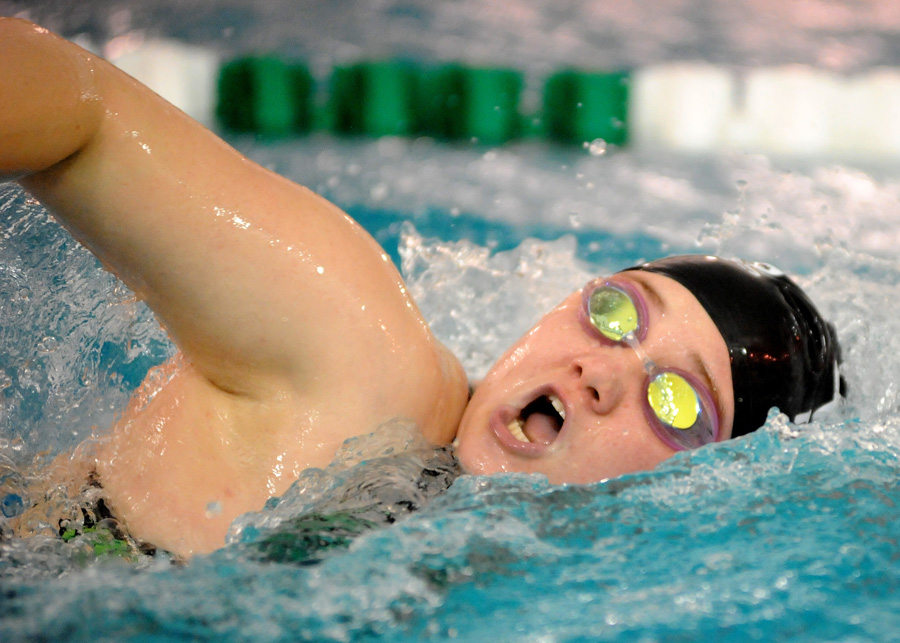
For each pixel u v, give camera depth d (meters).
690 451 4.50
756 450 4.54
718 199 13.73
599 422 4.46
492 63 18.88
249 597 3.30
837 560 3.69
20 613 3.11
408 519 3.91
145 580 3.39
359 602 3.32
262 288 3.79
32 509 4.03
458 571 3.56
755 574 3.59
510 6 22.69
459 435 4.66
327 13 20.98
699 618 3.28
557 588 3.48
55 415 4.62
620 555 3.74
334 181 14.46
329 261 3.97
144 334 5.19
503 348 7.75
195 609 3.20
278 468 3.96
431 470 4.27
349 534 3.76
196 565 3.52
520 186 14.44
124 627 3.06
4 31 3.31
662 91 18.25
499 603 3.37
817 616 3.31
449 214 13.00
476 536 3.81
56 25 18.72
